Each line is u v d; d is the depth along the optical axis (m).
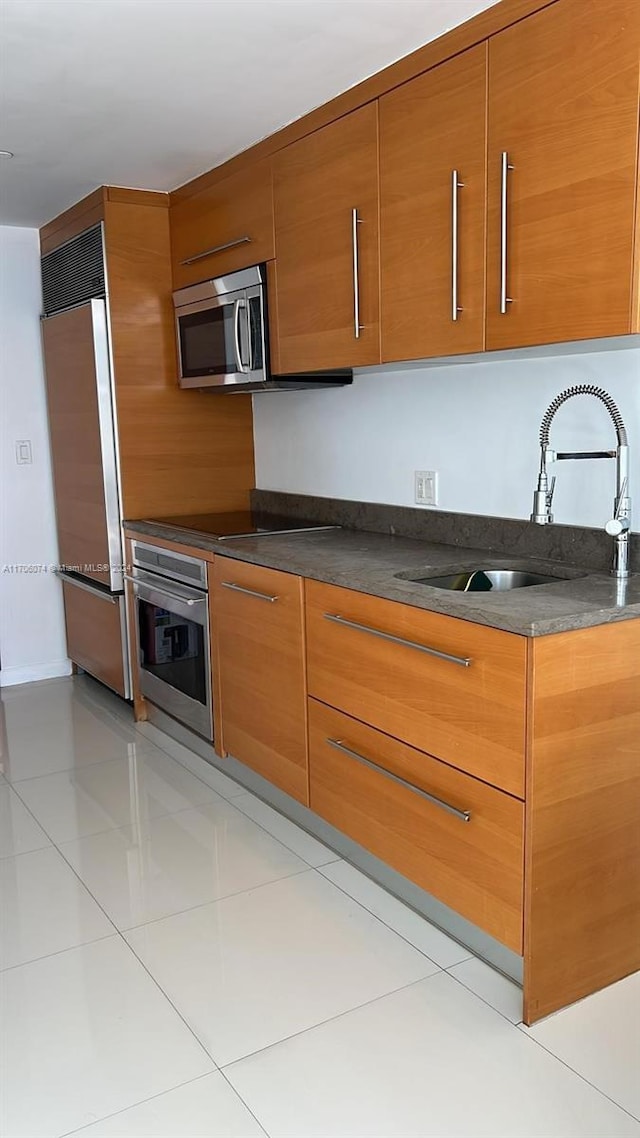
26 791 2.97
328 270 2.50
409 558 2.42
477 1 1.85
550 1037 1.74
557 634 1.64
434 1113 1.56
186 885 2.34
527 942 1.72
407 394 2.82
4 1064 1.70
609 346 1.96
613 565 2.12
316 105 2.46
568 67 1.70
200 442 3.68
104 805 2.85
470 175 1.96
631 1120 1.53
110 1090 1.63
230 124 2.62
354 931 2.12
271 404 3.64
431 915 2.16
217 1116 1.57
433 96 2.05
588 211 1.70
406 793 2.03
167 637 3.31
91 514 3.72
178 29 1.99
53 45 2.07
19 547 4.18
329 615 2.25
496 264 1.93
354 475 3.15
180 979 1.95
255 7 1.88
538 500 2.02
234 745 2.90
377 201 2.27
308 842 2.58
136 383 3.51
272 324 2.82
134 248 3.41
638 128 1.58
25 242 4.00
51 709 3.86
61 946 2.08
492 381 2.47
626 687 1.76
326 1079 1.65
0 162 2.98
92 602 3.93
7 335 4.00
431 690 1.90
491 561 2.35
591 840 1.77
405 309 2.22
